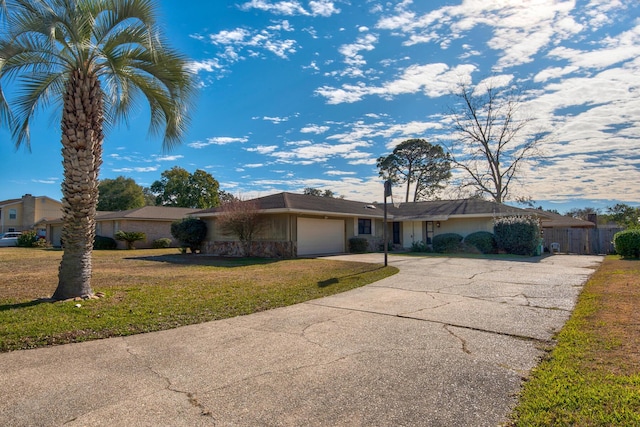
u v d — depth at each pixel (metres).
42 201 44.25
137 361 4.11
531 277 10.09
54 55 7.04
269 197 20.33
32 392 3.34
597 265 13.02
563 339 4.56
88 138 7.09
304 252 18.75
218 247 20.31
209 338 4.93
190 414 2.92
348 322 5.66
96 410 2.99
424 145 38.91
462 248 20.47
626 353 3.92
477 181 29.78
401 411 2.92
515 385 3.36
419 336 4.90
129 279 10.11
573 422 2.64
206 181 47.06
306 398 3.17
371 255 18.70
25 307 6.49
